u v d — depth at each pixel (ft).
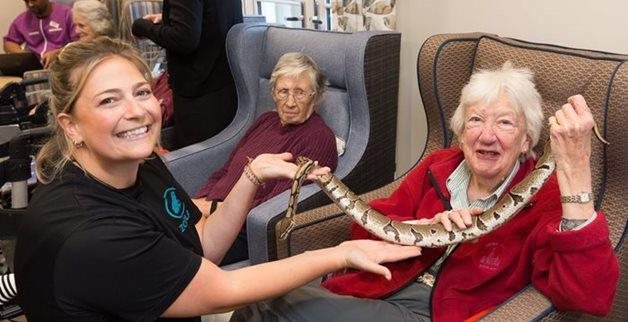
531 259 4.89
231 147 9.58
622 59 5.46
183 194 5.16
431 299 5.16
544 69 5.92
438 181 5.86
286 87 7.88
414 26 9.11
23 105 8.43
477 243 5.22
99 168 4.17
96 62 3.91
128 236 3.76
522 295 4.67
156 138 4.26
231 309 4.16
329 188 5.61
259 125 8.79
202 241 5.37
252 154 8.22
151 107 4.08
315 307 4.99
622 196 5.40
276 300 5.09
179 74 9.95
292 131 8.16
